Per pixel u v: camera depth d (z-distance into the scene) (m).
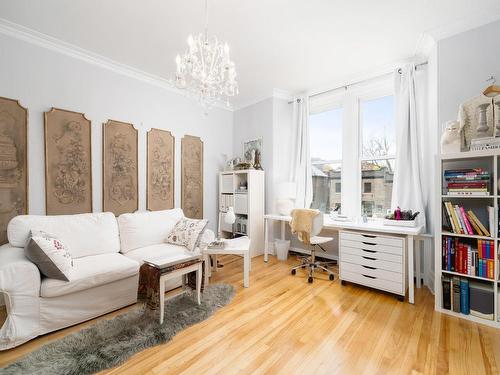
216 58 2.25
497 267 1.96
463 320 2.07
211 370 1.52
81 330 1.90
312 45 2.75
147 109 3.57
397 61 3.09
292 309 2.28
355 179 3.59
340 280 2.86
